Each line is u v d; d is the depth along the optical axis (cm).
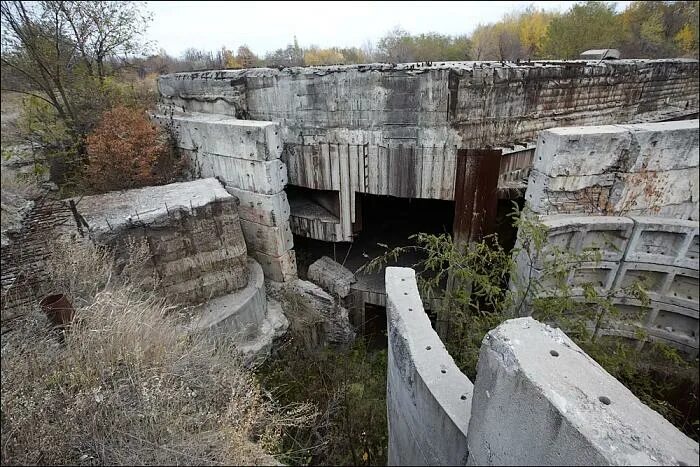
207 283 778
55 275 613
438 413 350
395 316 443
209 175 964
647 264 720
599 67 949
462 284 789
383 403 716
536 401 233
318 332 970
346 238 1037
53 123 1184
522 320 282
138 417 397
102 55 1285
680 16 2552
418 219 1341
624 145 671
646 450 196
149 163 955
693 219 771
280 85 928
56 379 428
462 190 873
